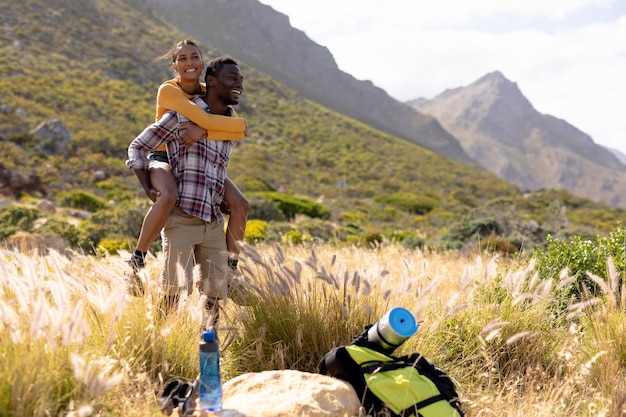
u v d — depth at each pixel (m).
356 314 3.99
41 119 65.12
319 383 3.07
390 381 3.10
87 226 18.36
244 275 4.08
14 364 2.66
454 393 3.33
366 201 69.25
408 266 4.55
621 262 5.69
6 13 99.25
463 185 106.69
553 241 6.15
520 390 3.77
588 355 4.11
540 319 4.56
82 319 2.94
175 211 3.88
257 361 3.78
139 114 80.50
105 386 2.63
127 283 3.64
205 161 3.90
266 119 114.25
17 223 21.16
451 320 4.44
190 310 3.48
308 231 21.19
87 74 89.69
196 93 4.08
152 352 3.33
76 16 109.00
